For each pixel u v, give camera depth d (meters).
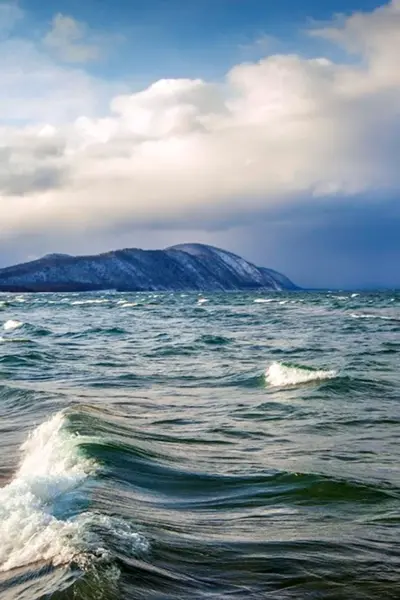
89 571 5.88
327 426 14.76
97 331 48.03
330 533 7.69
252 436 13.77
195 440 13.35
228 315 72.44
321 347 33.91
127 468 10.21
